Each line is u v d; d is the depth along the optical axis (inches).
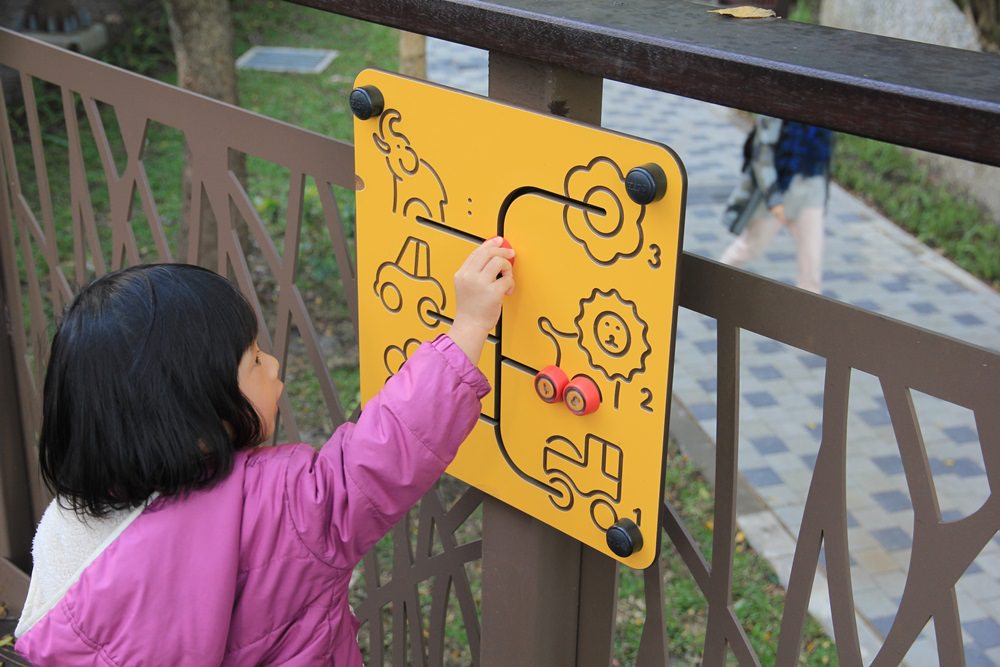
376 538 48.4
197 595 45.4
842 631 49.1
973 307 205.9
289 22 363.6
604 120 296.0
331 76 315.6
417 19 49.1
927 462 43.3
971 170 247.0
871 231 238.4
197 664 45.7
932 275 218.5
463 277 49.1
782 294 45.9
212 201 70.4
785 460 159.5
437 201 52.9
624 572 138.2
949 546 43.5
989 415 40.4
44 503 98.7
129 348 44.7
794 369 183.3
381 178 55.5
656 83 40.7
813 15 326.0
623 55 41.4
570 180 46.4
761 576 136.5
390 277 57.2
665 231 43.5
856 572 136.3
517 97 48.7
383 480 46.8
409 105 52.4
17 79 249.4
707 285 48.7
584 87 48.6
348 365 174.7
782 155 188.4
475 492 62.6
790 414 170.6
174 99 69.7
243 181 178.7
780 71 36.6
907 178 261.1
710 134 288.8
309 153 62.6
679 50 39.4
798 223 191.5
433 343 48.3
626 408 48.3
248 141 66.1
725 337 48.8
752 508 149.0
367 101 53.3
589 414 50.2
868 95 34.5
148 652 45.6
